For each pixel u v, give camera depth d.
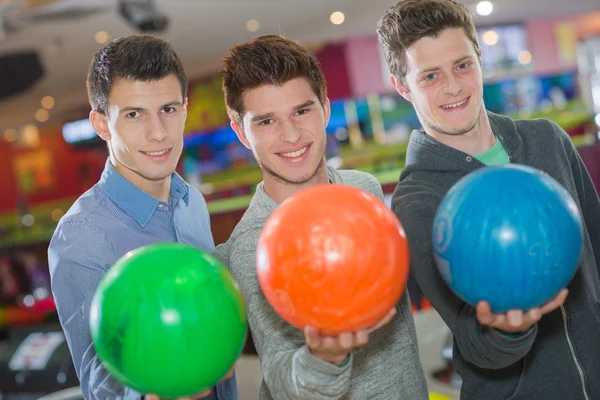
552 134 1.85
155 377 1.22
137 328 1.20
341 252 1.17
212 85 11.34
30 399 3.70
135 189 1.92
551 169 1.80
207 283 1.25
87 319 1.76
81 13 6.39
